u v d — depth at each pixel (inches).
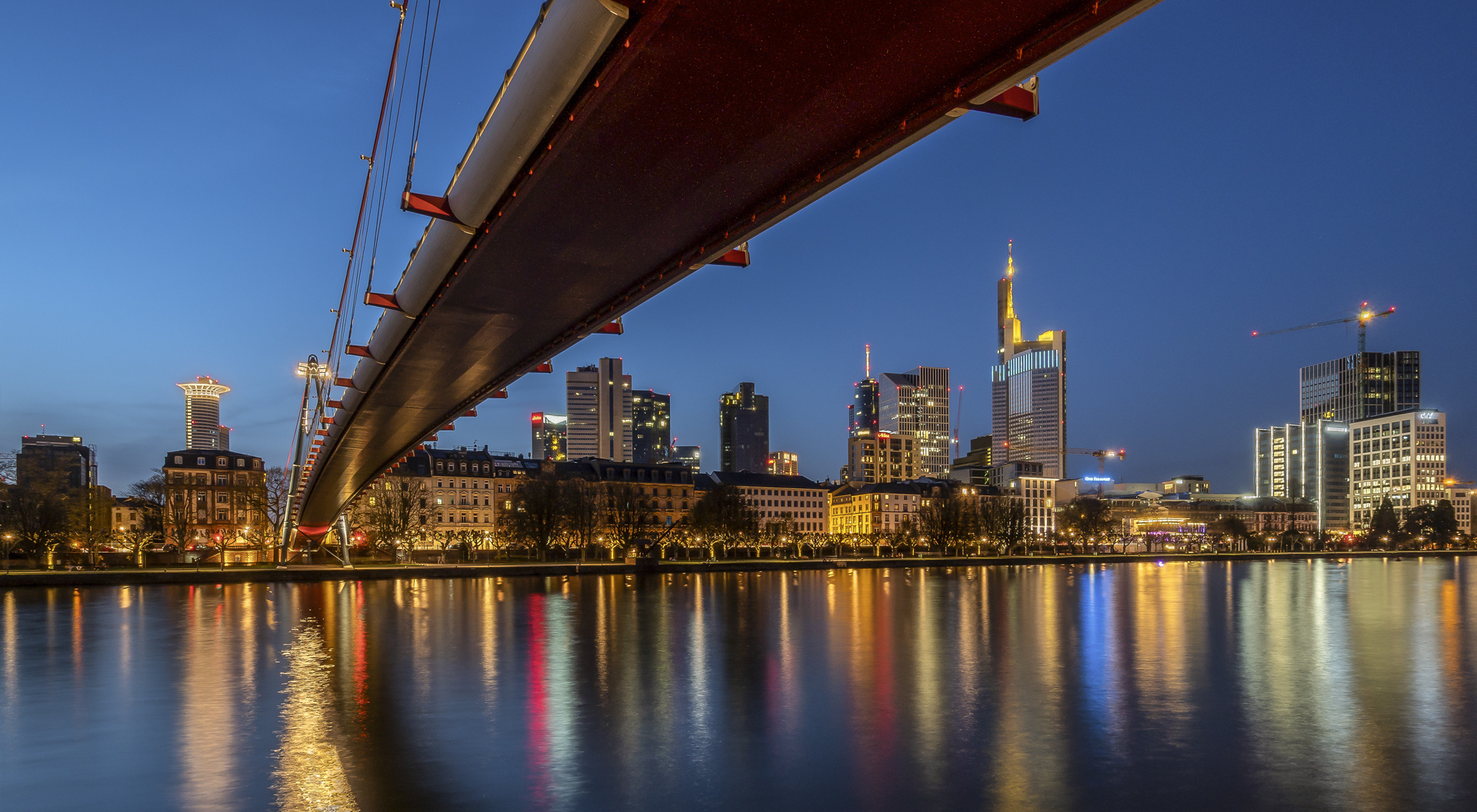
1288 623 2610.7
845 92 813.9
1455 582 4771.2
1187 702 1444.4
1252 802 961.5
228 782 1023.0
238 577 4384.8
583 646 2065.7
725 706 1408.7
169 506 6318.9
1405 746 1181.1
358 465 3887.8
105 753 1138.0
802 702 1437.0
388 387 2345.0
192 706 1409.9
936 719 1323.8
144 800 964.0
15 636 2253.9
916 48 736.3
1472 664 1838.1
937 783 1021.2
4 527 5324.8
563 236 1211.2
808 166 977.5
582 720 1311.5
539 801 958.4
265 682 1606.8
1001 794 985.5
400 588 4047.7
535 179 1027.3
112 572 4190.5
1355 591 4042.8
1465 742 1197.1
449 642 2129.7
